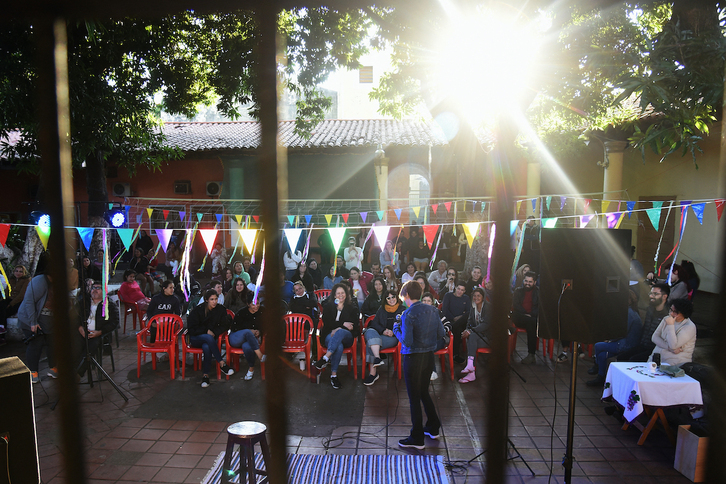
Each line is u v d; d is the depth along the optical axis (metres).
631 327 6.03
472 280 8.27
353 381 6.38
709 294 11.27
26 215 16.39
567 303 3.62
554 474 4.12
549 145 9.58
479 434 4.88
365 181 14.50
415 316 4.59
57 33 1.64
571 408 3.63
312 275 9.89
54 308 1.76
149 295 9.62
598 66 5.69
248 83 10.38
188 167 15.76
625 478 4.07
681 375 4.62
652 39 5.01
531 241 9.74
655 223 5.72
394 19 6.78
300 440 4.77
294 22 9.36
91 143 8.89
